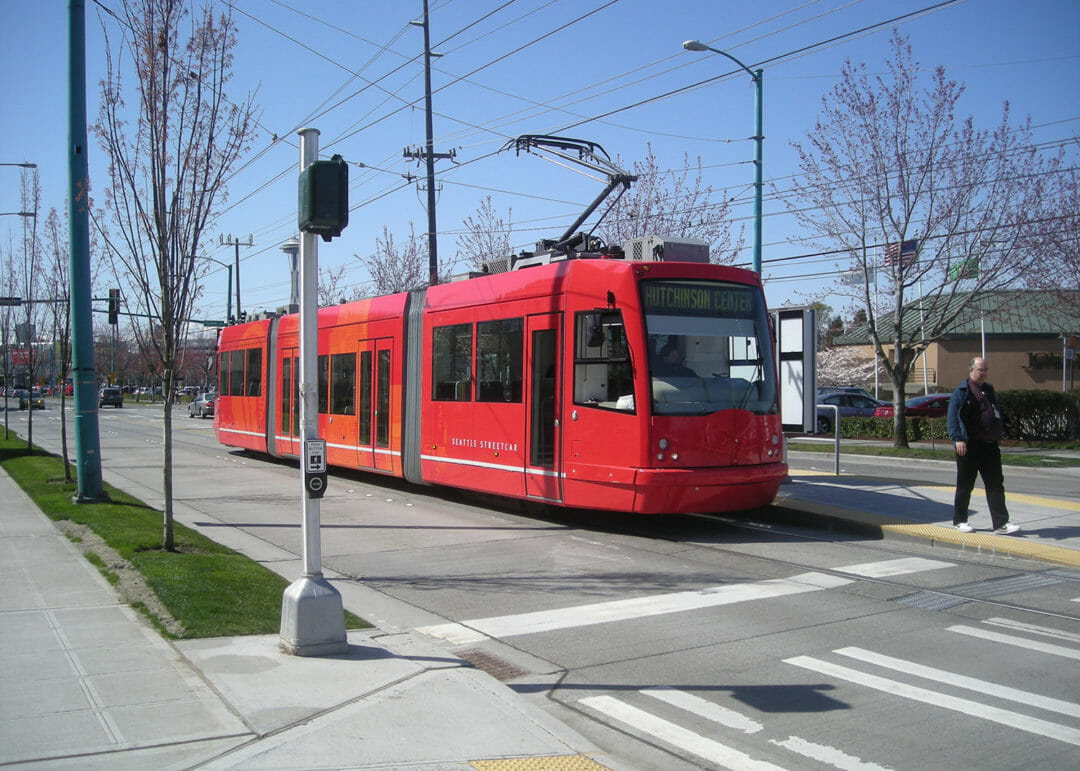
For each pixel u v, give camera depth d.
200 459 22.56
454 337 13.71
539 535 11.34
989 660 6.24
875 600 7.91
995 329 50.62
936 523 11.12
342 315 17.27
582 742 4.74
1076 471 19.45
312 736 4.61
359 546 10.64
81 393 12.80
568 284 11.49
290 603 6.00
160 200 8.96
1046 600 7.87
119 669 5.58
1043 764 4.53
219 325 28.66
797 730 5.00
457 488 15.20
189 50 9.05
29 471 17.28
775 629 7.02
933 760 4.58
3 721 4.72
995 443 10.49
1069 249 23.94
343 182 5.99
